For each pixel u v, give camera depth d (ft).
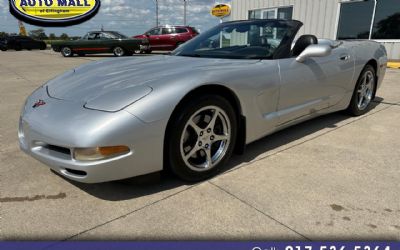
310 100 9.94
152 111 6.20
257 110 8.25
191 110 6.79
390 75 24.49
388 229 5.70
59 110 6.43
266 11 41.06
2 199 6.76
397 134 10.71
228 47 9.97
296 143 9.93
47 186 7.31
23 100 17.31
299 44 9.45
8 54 66.90
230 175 7.79
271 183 7.36
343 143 9.89
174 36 54.60
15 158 8.91
